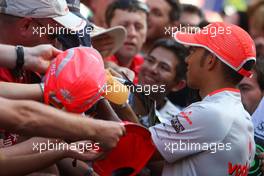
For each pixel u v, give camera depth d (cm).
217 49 603
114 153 570
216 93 609
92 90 479
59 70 480
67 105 477
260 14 1257
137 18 909
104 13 1034
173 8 1069
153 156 607
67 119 439
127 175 579
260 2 1284
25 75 556
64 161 577
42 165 481
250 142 613
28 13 531
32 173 514
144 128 551
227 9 1573
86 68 480
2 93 496
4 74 540
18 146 491
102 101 557
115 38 722
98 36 712
